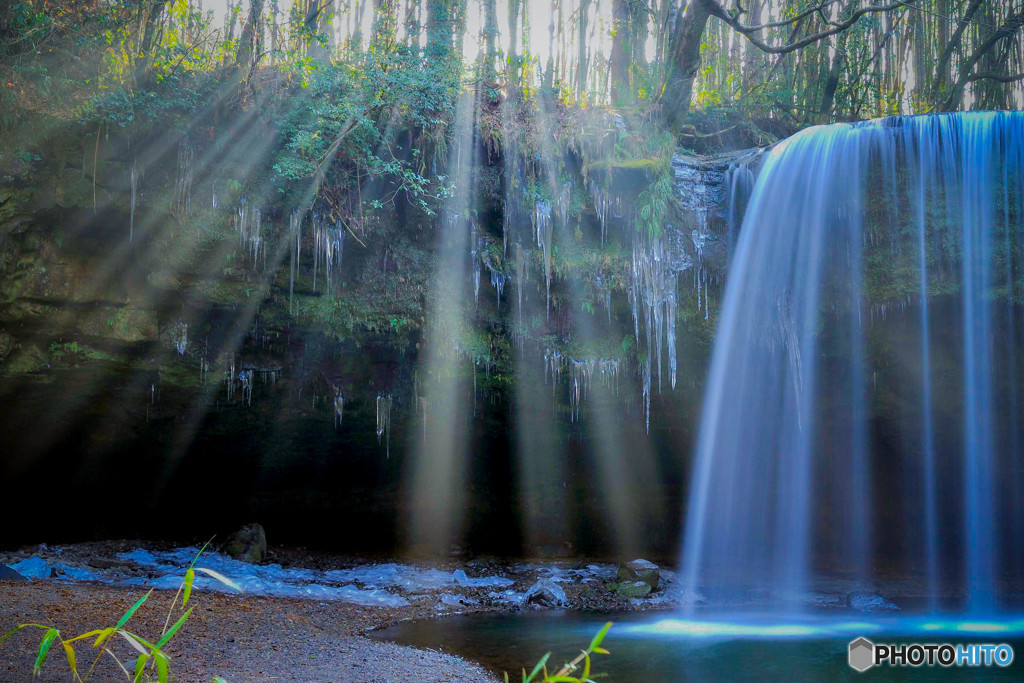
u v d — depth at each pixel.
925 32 21.05
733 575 16.92
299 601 11.33
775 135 18.33
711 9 14.46
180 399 13.77
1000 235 13.32
